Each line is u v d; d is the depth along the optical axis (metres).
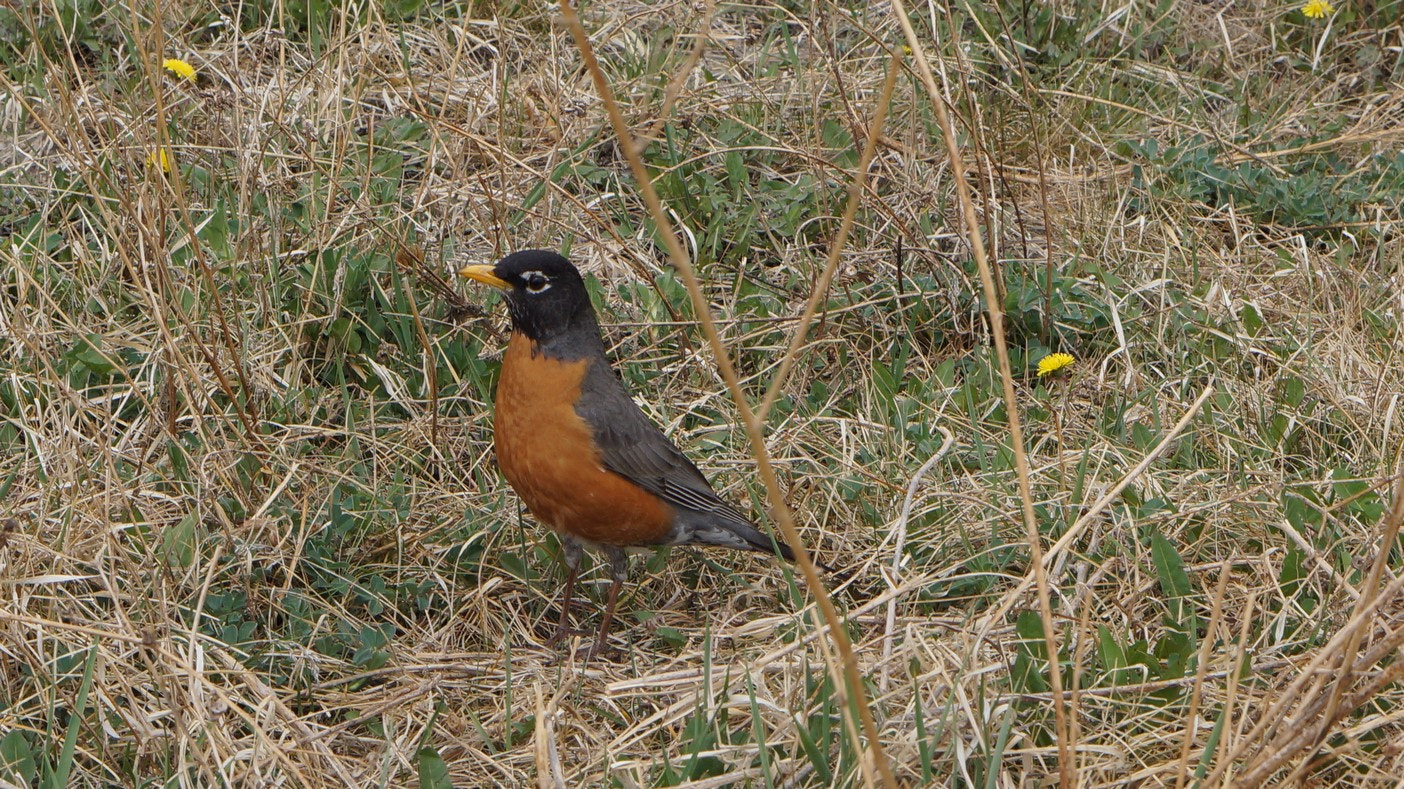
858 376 10.86
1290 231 12.30
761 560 9.33
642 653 8.58
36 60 11.53
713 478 9.77
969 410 10.09
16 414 9.41
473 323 10.47
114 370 9.66
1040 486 9.52
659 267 11.29
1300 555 8.75
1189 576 8.86
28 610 7.91
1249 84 14.10
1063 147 12.96
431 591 8.73
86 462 8.85
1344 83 14.20
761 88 12.62
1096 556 8.95
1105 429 10.20
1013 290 11.20
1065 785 6.12
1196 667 7.79
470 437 9.84
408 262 10.54
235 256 10.28
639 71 12.81
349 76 12.13
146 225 9.25
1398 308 11.20
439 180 11.61
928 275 11.48
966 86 10.86
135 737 7.21
